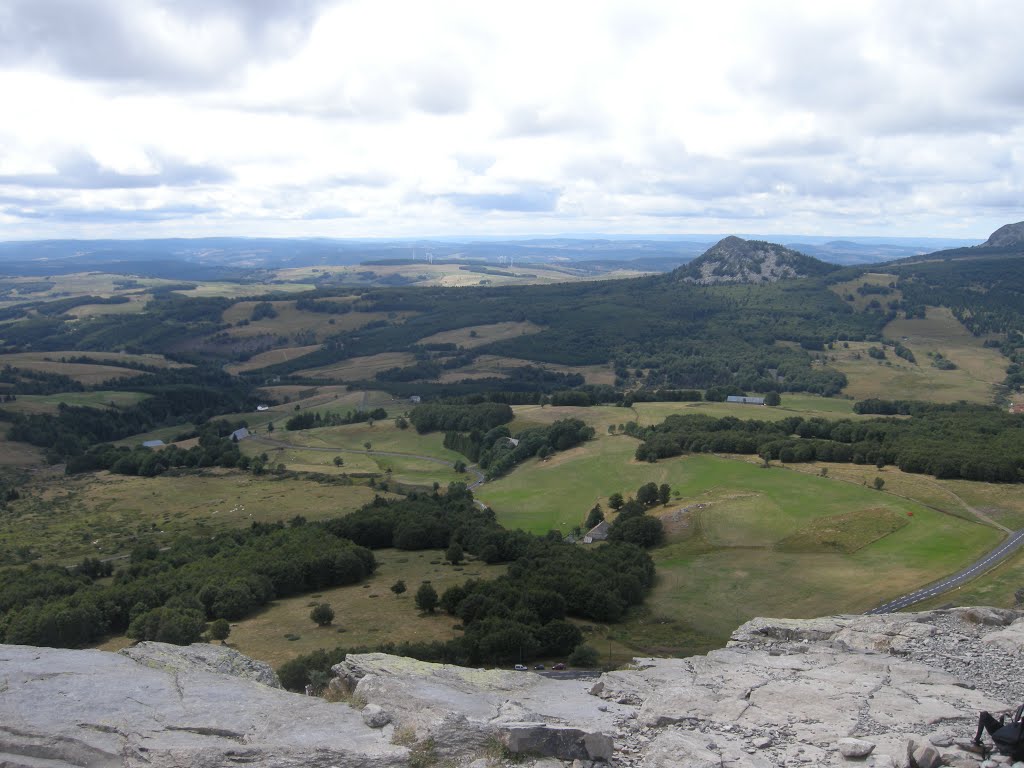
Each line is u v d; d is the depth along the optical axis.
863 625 34.53
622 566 88.69
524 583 79.69
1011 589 76.56
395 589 86.88
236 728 19.25
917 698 24.23
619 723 21.44
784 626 34.78
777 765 18.84
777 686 25.06
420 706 21.03
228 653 26.69
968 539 93.75
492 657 60.25
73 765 17.59
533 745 18.61
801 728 21.42
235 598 78.56
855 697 23.92
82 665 23.12
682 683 25.78
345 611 80.12
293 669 53.09
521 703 22.55
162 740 18.47
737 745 19.95
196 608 76.50
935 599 75.44
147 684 21.92
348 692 26.59
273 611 80.75
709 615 77.19
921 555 89.69
